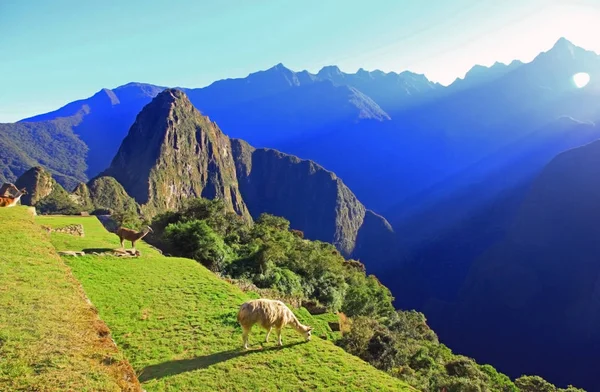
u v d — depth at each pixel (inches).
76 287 528.7
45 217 1633.9
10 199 1042.7
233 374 459.8
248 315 513.0
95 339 400.5
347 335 1165.7
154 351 502.0
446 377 1364.4
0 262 550.0
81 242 974.4
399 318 2338.8
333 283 1989.4
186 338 544.4
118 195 5772.6
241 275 1633.9
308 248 2743.6
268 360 502.9
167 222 2327.8
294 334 604.4
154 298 674.2
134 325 567.8
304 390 445.4
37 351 346.6
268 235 2506.2
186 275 831.1
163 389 418.9
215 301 697.6
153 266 863.1
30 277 519.2
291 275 1759.4
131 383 353.4
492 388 1518.2
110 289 683.4
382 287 3184.1
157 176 7475.4
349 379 482.0
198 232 1626.5
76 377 324.8
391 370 1102.4
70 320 422.9
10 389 293.0
